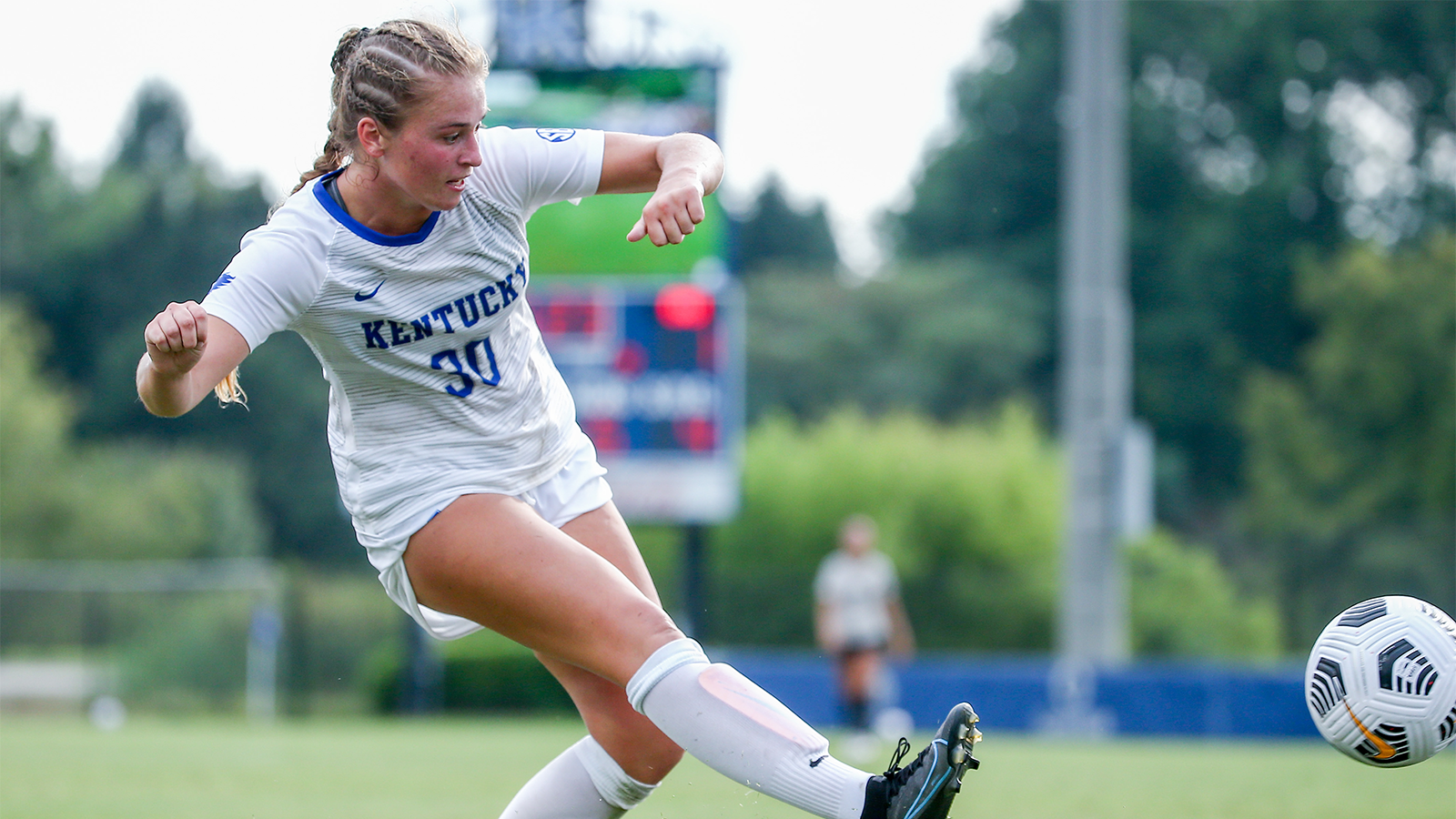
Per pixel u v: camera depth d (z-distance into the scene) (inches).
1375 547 3061.0
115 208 6264.8
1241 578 3129.9
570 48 2094.0
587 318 2113.7
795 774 427.2
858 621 1692.9
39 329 5940.0
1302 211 5885.8
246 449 5954.7
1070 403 2162.9
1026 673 1989.4
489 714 2632.9
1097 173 2165.4
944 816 424.2
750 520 3747.5
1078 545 2122.3
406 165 422.6
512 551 447.5
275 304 435.2
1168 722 1940.2
